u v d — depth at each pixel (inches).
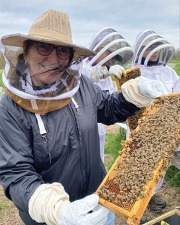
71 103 31.2
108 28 59.2
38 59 27.9
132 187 26.7
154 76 65.4
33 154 29.2
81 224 23.0
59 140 29.4
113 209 25.8
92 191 33.9
